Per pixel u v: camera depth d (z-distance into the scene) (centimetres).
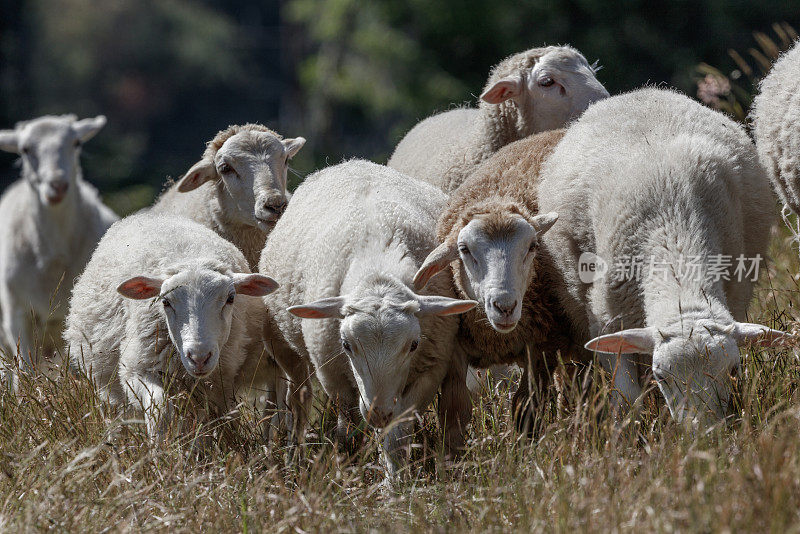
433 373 1040
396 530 788
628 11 3416
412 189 1138
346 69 4284
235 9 7650
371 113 4353
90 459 890
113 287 1118
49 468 869
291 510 782
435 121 1594
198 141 6662
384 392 941
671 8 3403
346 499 866
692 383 881
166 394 997
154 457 911
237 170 1358
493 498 808
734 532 677
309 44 5375
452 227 1042
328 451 1013
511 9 3634
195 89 6838
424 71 3769
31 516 794
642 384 1010
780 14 3384
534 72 1398
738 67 3316
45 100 6019
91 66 6506
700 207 969
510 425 954
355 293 966
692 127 1030
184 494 850
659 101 1070
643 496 746
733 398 883
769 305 1202
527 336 1078
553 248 1052
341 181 1141
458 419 1077
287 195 1398
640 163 995
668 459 805
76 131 1773
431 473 979
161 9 6831
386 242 1020
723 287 987
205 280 1029
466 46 3753
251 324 1131
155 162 5975
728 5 3391
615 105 1087
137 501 836
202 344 1005
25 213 1736
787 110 1155
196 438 959
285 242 1128
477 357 1118
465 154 1434
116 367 1110
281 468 982
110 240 1200
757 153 1105
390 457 988
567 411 949
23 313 1739
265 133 1388
